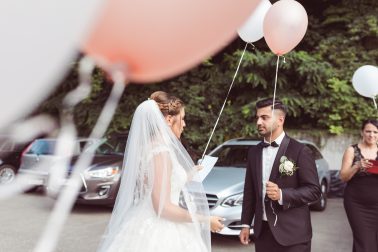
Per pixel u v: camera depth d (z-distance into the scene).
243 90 12.54
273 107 3.12
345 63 12.28
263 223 3.07
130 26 0.83
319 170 8.74
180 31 0.88
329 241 6.45
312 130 11.57
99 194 7.80
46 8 0.65
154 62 0.90
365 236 3.87
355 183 3.96
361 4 12.89
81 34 0.70
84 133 10.79
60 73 0.69
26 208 8.41
